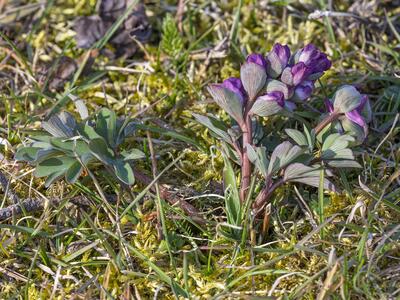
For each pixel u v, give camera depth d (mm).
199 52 689
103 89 645
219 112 641
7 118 622
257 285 547
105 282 542
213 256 564
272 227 577
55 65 665
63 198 583
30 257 565
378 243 562
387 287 543
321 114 605
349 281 537
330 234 568
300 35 700
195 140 629
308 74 549
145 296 549
